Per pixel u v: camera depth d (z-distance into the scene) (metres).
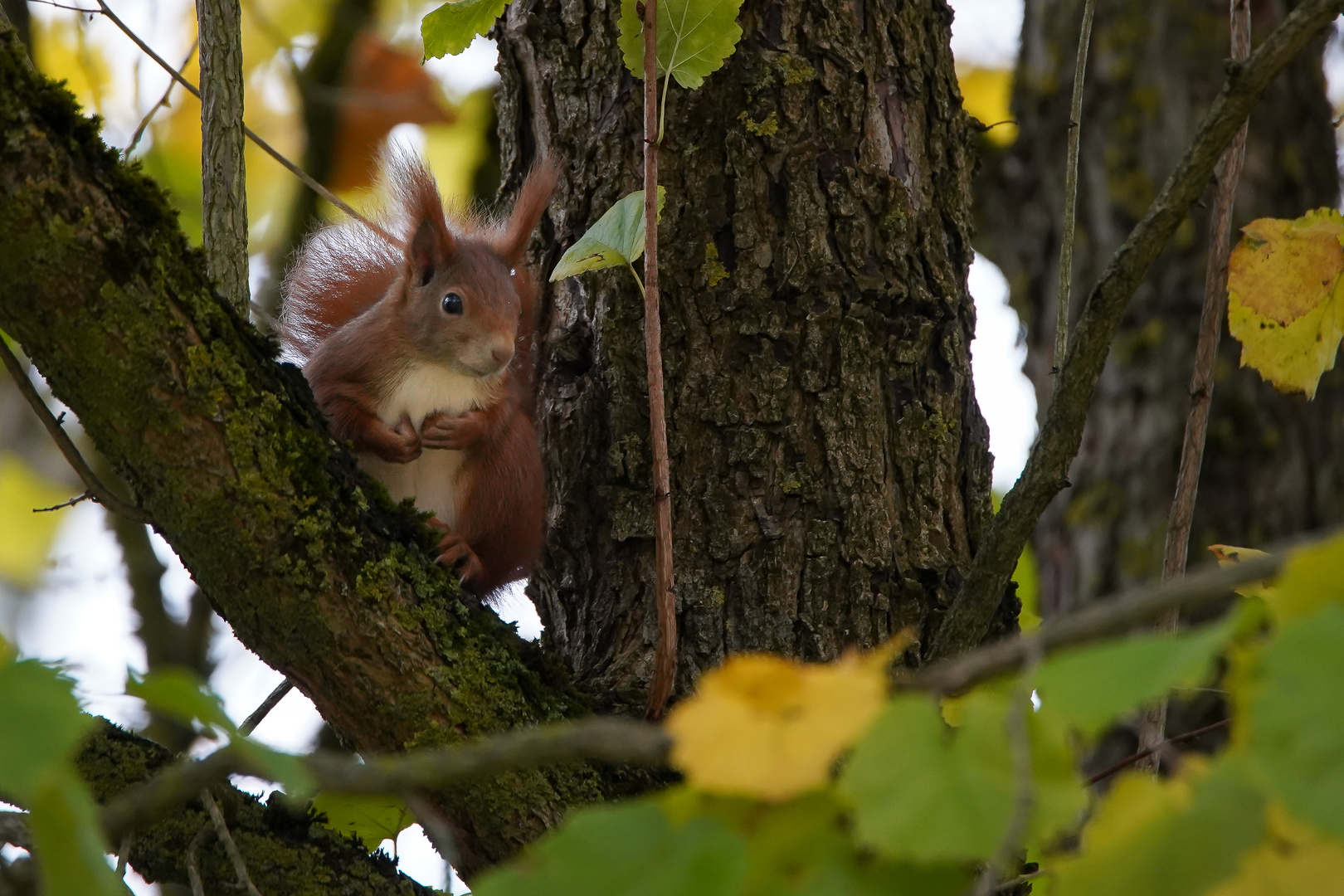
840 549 6.28
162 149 12.28
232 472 4.94
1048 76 11.57
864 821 2.33
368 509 5.31
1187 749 8.92
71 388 4.84
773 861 2.47
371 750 5.35
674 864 2.34
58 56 12.05
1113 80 11.27
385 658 5.20
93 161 4.72
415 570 5.36
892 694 2.60
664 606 5.19
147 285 4.77
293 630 5.15
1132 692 2.25
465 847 5.45
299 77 11.56
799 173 6.54
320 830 5.88
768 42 6.64
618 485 6.51
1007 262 11.76
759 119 6.57
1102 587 10.62
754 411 6.41
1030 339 11.56
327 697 5.30
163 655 10.19
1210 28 11.12
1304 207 10.78
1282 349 6.14
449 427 7.43
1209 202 10.63
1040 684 2.42
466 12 6.12
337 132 11.61
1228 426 10.48
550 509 6.93
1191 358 10.61
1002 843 2.25
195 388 4.86
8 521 14.38
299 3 13.28
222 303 5.10
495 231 7.99
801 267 6.48
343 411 7.56
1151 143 11.11
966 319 6.88
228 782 5.80
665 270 6.55
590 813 2.46
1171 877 2.23
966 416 6.73
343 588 5.14
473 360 7.43
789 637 6.18
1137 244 5.22
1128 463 10.71
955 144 6.96
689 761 2.39
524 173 7.43
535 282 7.39
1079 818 2.53
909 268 6.62
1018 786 2.29
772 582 6.25
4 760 2.41
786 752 2.38
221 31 6.18
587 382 6.82
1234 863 2.20
